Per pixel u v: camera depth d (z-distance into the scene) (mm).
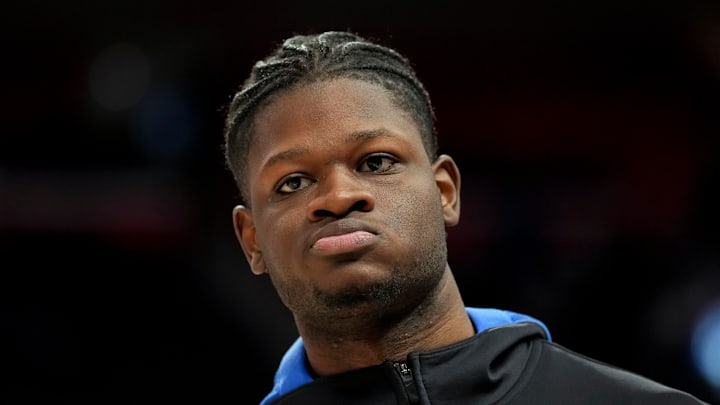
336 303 5414
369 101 5672
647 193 15805
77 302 13227
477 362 5664
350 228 5344
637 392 5594
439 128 16266
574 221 14914
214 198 14461
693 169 15695
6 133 15898
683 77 16172
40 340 12805
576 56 16359
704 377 11859
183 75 15578
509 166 16250
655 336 12156
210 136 15195
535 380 5734
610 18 16062
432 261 5574
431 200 5641
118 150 15609
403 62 6180
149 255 13922
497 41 16234
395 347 5711
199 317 13055
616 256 12945
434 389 5582
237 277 13438
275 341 12828
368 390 5691
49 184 15367
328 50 5832
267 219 5656
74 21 16031
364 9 15664
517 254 14023
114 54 16031
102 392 12562
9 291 13320
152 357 12789
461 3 15859
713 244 13625
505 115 16312
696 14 15773
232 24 15625
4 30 15953
